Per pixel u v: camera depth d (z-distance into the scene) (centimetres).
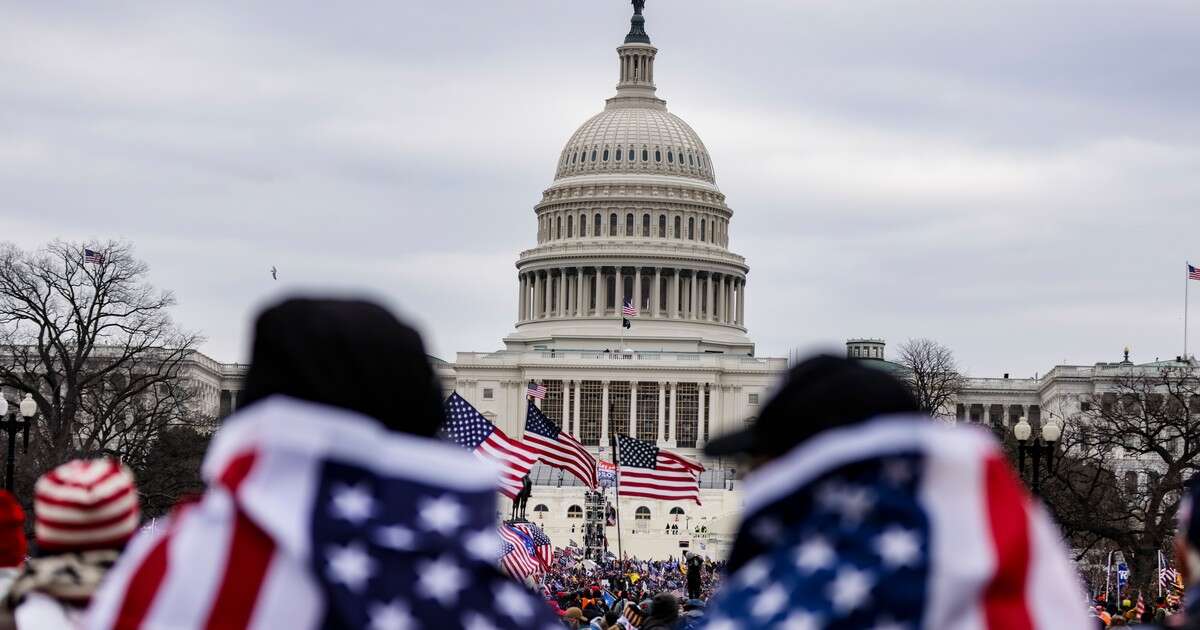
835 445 719
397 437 757
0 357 11944
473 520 745
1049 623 692
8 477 6106
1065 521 8256
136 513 1068
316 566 714
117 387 11825
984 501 703
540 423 6462
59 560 1035
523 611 744
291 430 733
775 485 729
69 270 11206
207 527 730
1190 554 953
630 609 2958
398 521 732
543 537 6550
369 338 766
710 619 735
